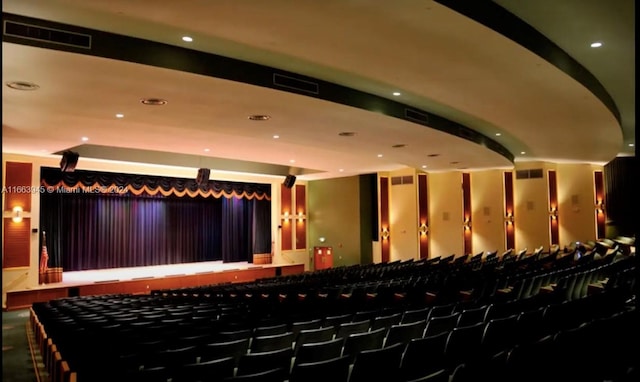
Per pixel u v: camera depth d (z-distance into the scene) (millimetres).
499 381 2979
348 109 8531
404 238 20219
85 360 4258
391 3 4828
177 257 20531
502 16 5570
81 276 16641
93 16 5457
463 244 20016
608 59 7371
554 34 6383
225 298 9758
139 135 11930
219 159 17641
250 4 4996
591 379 3410
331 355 3908
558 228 20391
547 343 3242
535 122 10641
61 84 6848
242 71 6941
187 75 6547
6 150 13258
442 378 2768
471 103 8875
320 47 6125
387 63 6656
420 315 5598
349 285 9492
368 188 21078
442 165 17250
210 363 3377
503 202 20141
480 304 6461
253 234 20844
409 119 9641
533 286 7820
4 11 5277
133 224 19281
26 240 13922
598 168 20938
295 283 11516
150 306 9297
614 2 5449
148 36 6047
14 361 7246
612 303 5469
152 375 3293
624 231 21547
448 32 5512
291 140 11586
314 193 22188
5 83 6777
